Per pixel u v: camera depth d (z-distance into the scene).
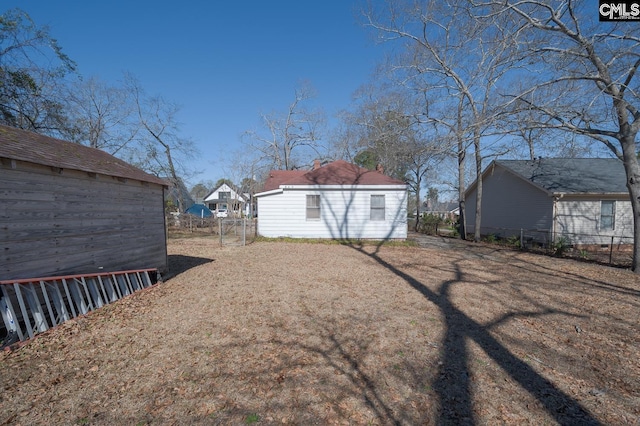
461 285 6.92
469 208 22.64
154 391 2.90
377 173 16.56
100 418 2.52
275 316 4.92
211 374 3.20
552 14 7.76
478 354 3.67
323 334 4.23
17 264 4.34
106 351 3.69
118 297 5.96
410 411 2.64
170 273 8.25
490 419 2.54
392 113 15.74
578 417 2.57
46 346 3.79
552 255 11.66
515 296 6.08
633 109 8.44
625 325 4.60
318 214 15.18
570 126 8.66
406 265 9.28
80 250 5.46
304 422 2.50
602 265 9.60
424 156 13.48
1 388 2.89
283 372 3.25
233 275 7.88
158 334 4.21
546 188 14.41
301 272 8.22
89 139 22.09
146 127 25.73
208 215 34.50
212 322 4.66
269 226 15.18
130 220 6.84
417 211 29.08
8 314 3.91
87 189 5.64
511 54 8.37
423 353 3.69
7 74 12.75
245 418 2.54
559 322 4.70
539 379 3.14
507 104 8.31
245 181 41.59
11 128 5.43
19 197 4.37
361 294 6.18
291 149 34.53
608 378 3.17
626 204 14.47
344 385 3.02
